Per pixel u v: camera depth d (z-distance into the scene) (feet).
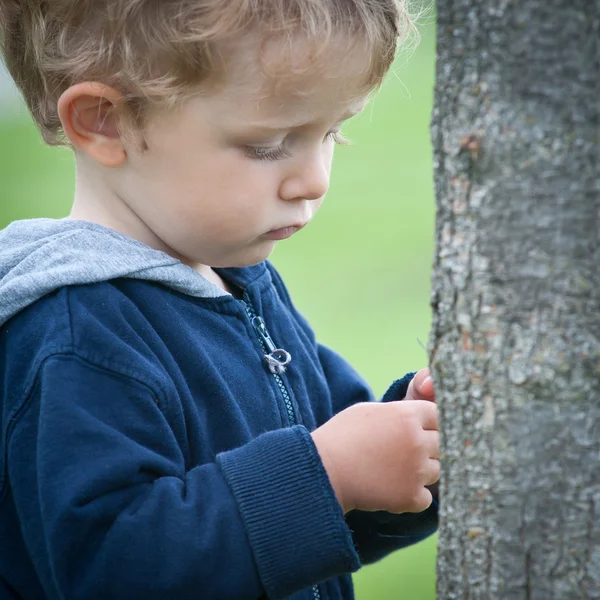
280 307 9.00
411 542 9.07
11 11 8.13
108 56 7.29
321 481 6.80
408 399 8.77
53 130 8.20
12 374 7.06
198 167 7.30
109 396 6.83
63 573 6.52
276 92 7.07
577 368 5.84
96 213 7.87
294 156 7.45
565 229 5.77
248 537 6.64
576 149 5.70
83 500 6.48
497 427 6.06
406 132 49.06
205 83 7.04
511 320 5.93
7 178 42.91
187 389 7.43
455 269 6.10
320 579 6.80
